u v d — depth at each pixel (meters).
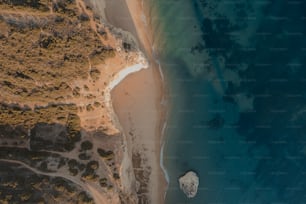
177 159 50.84
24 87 45.62
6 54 44.34
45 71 45.66
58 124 47.56
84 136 48.34
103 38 46.88
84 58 46.34
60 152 47.41
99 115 48.47
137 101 50.31
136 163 50.34
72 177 46.84
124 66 48.50
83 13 46.41
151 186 50.41
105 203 46.84
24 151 46.66
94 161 47.88
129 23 50.12
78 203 45.84
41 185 45.66
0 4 43.69
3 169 45.69
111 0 49.72
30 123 46.88
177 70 50.88
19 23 44.19
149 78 50.44
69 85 46.69
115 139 49.25
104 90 48.16
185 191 50.50
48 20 45.06
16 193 44.59
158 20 50.81
